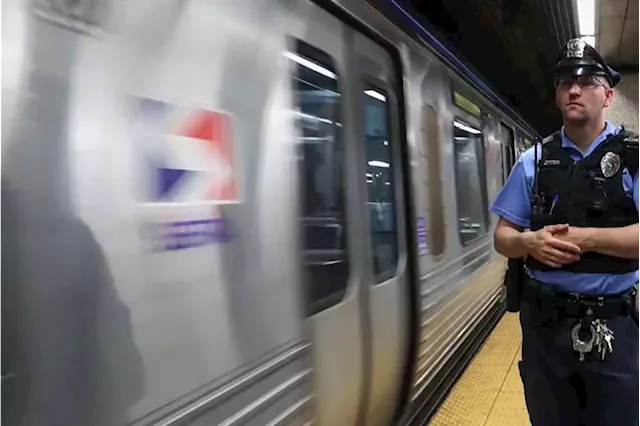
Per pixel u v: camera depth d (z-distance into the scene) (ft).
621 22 33.14
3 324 3.67
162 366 4.82
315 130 7.77
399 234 10.57
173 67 5.19
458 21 20.02
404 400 10.83
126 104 4.66
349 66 9.02
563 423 7.04
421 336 11.08
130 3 4.76
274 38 6.84
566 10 27.20
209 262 5.44
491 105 20.61
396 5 11.23
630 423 6.75
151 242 4.79
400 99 11.09
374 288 9.24
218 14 5.84
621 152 6.53
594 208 6.54
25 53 3.88
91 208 4.29
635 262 6.60
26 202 3.84
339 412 8.00
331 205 8.07
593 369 6.66
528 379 7.23
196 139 5.40
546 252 6.50
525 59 30.19
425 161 12.32
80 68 4.29
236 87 6.05
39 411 3.85
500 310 21.93
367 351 8.86
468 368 15.44
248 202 6.10
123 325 4.48
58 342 4.00
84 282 4.21
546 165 6.89
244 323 5.87
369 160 9.55
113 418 4.36
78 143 4.23
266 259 6.32
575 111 6.61
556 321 6.81
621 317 6.66
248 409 5.86
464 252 15.25
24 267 3.82
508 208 7.27
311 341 7.18
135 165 4.69
